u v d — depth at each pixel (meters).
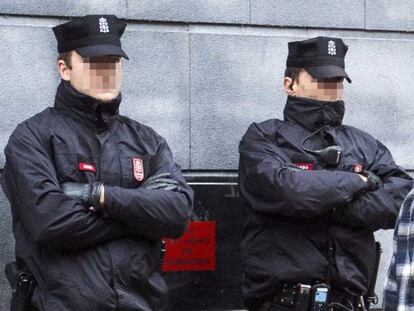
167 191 4.41
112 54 4.41
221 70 5.83
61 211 4.14
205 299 5.70
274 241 4.91
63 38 4.49
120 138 4.51
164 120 5.70
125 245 4.27
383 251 6.14
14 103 5.37
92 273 4.18
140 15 5.66
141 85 5.65
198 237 5.70
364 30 6.18
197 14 5.79
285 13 5.99
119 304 4.18
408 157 6.23
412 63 6.25
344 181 4.77
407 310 3.26
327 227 4.87
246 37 5.88
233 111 5.84
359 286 4.93
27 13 5.42
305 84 5.09
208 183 5.75
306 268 4.83
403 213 3.33
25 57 5.40
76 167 4.34
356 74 6.14
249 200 4.95
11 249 5.31
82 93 4.42
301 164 4.97
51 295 4.20
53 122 4.40
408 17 6.26
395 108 6.21
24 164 4.24
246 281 5.10
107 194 4.21
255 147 5.00
